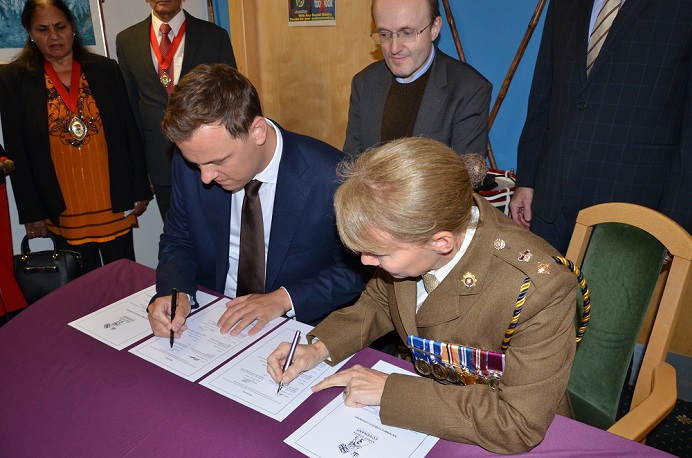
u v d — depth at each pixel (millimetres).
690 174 1663
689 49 1628
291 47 3287
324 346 1126
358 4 2936
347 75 3143
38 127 2348
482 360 960
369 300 1209
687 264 1198
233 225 1491
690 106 1646
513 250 906
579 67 1812
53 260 2088
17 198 2393
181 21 2686
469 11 2645
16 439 948
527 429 859
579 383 1392
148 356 1156
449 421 905
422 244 811
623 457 862
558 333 866
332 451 893
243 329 1245
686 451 1932
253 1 3316
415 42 1851
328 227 1418
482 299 917
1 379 1104
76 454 909
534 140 2094
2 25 2557
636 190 1777
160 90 2689
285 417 970
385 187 777
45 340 1228
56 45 2295
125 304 1374
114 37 2988
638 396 1257
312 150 1418
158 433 944
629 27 1677
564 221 1950
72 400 1034
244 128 1165
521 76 2594
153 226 3336
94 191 2549
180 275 1404
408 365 1115
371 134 2102
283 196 1387
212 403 1010
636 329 1295
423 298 1060
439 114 1928
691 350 2271
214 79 1137
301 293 1345
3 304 2229
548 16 1980
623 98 1726
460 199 804
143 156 2697
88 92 2461
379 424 953
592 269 1358
